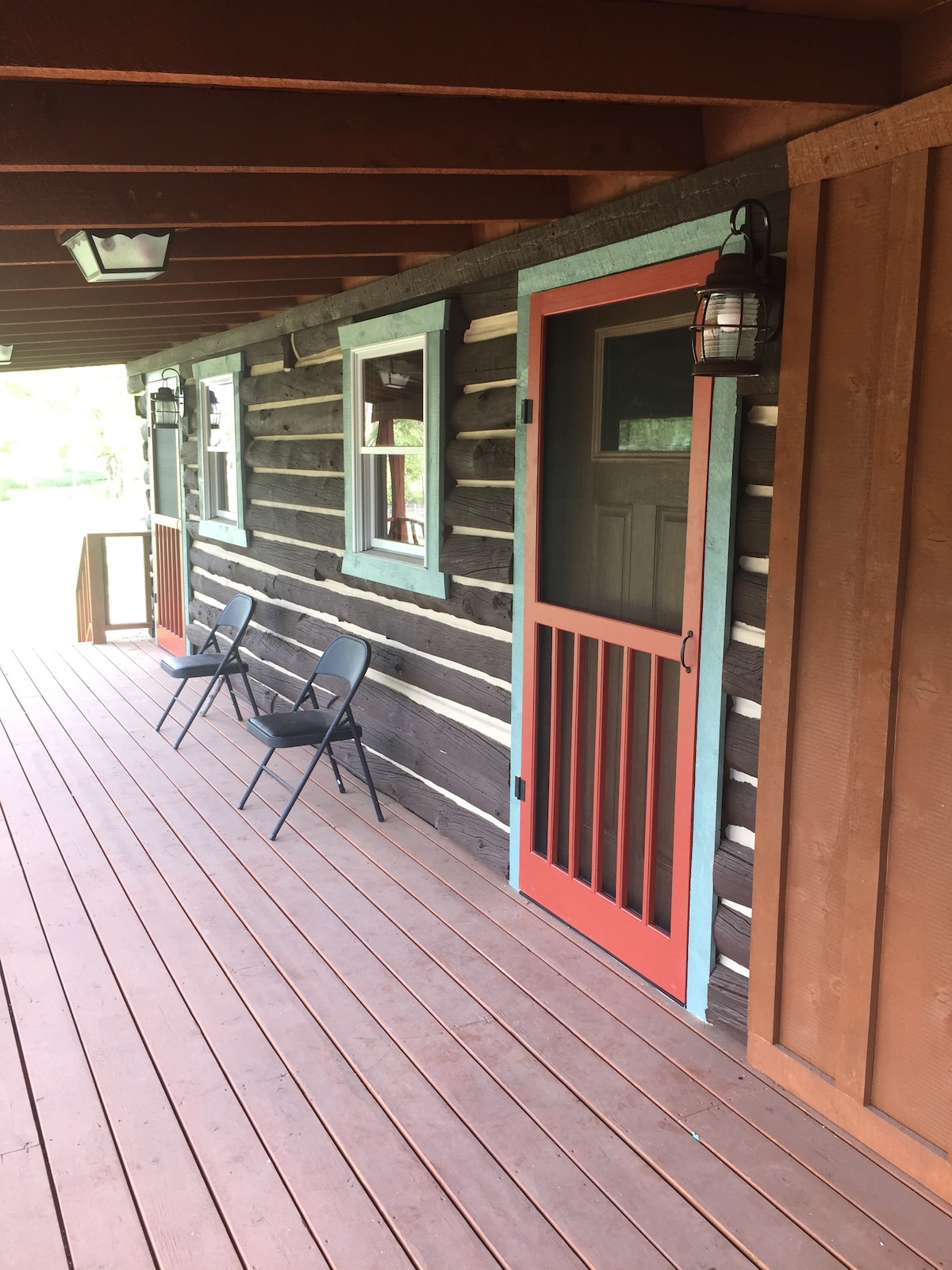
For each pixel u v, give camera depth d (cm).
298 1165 257
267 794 536
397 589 498
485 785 438
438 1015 325
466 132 260
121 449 2758
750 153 271
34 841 469
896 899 253
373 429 520
